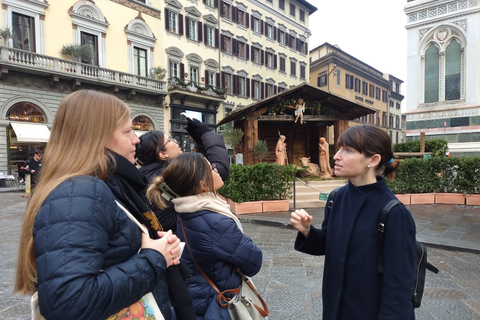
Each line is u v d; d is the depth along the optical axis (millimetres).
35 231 831
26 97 15539
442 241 4836
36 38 15930
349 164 1380
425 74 18375
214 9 24922
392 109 44844
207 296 1576
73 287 743
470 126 16859
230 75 26250
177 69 22547
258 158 12117
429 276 3604
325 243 1614
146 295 1035
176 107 22250
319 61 34375
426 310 2785
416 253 1407
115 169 1035
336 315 1384
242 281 1646
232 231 1535
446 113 17656
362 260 1312
